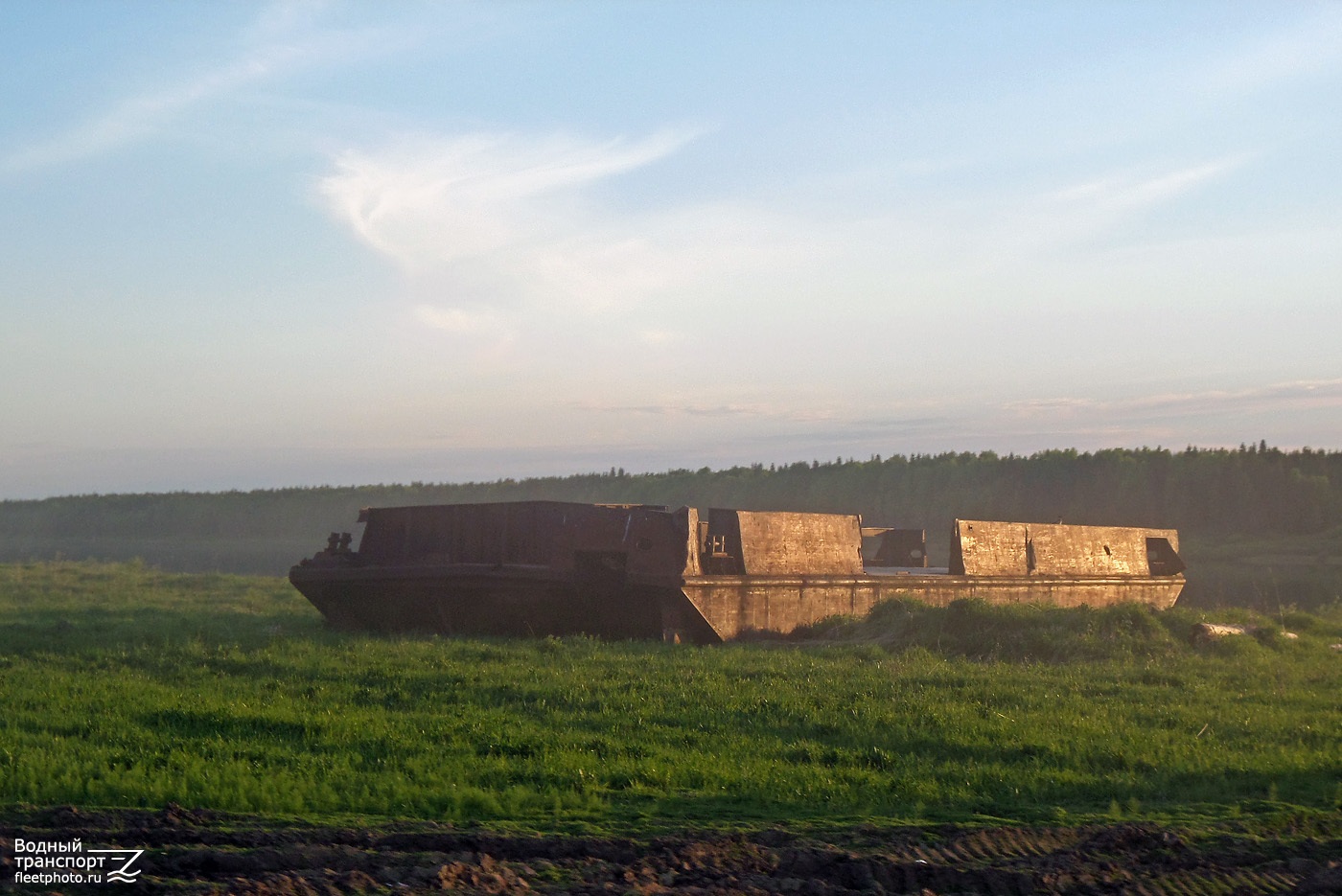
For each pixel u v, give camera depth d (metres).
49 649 14.39
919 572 22.67
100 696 10.55
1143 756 8.59
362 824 6.41
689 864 5.82
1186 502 62.75
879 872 5.77
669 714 10.10
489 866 5.64
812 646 16.41
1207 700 11.50
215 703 10.10
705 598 16.44
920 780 7.79
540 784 7.46
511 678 12.15
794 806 7.14
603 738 8.91
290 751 8.16
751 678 12.48
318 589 17.75
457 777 7.50
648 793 7.30
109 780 7.05
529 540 16.86
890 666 13.59
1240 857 6.20
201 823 6.29
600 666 13.22
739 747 8.73
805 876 5.77
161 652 14.17
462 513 17.55
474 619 17.00
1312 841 6.47
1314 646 16.67
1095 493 65.69
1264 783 7.94
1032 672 13.38
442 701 10.77
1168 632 16.30
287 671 12.64
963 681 12.44
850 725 9.66
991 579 20.88
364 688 11.44
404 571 17.00
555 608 16.45
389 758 8.03
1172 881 5.77
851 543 19.61
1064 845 6.39
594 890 5.33
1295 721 10.25
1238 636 15.90
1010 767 8.28
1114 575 23.86
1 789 6.95
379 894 5.24
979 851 6.23
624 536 16.59
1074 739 9.21
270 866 5.63
